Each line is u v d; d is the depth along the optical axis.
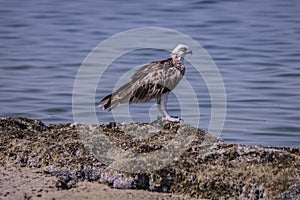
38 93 22.16
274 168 11.45
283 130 18.48
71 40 30.05
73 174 11.63
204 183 11.25
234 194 11.10
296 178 11.14
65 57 26.95
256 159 11.77
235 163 11.66
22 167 11.91
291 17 34.97
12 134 12.84
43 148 12.20
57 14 35.69
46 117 19.66
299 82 23.58
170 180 11.42
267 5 37.62
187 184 11.34
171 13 35.47
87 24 33.31
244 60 26.72
